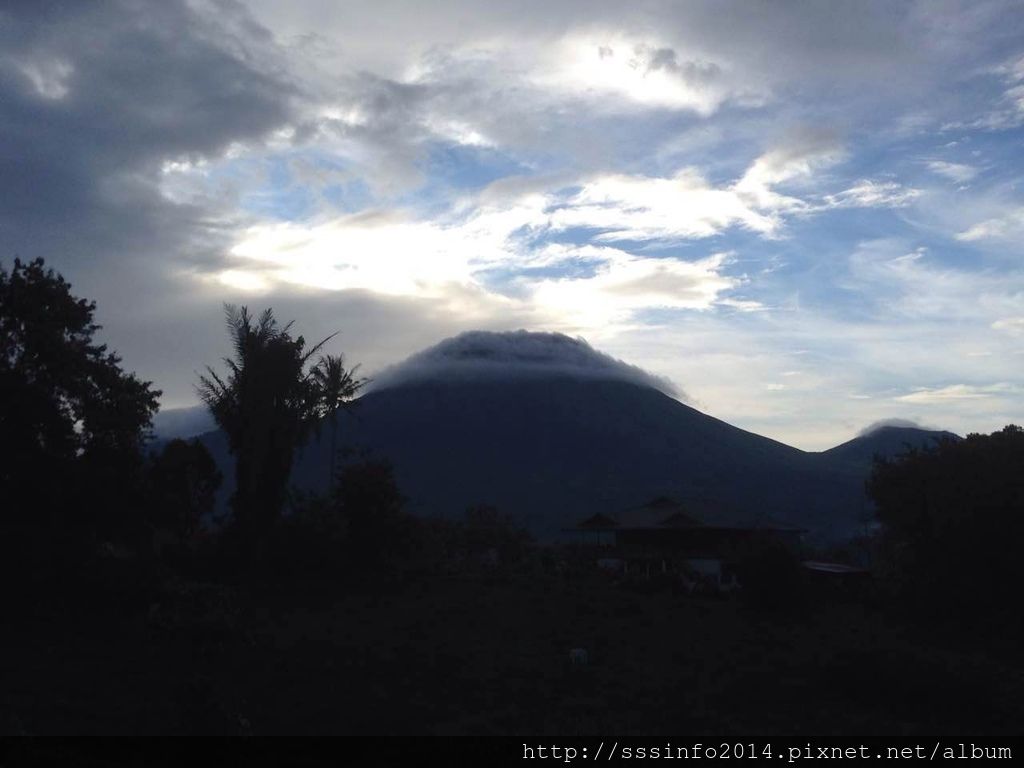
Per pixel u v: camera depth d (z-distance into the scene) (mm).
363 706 17672
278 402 37562
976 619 34812
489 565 44656
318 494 40781
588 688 20062
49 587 26641
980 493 35719
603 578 43312
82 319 29797
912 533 39469
